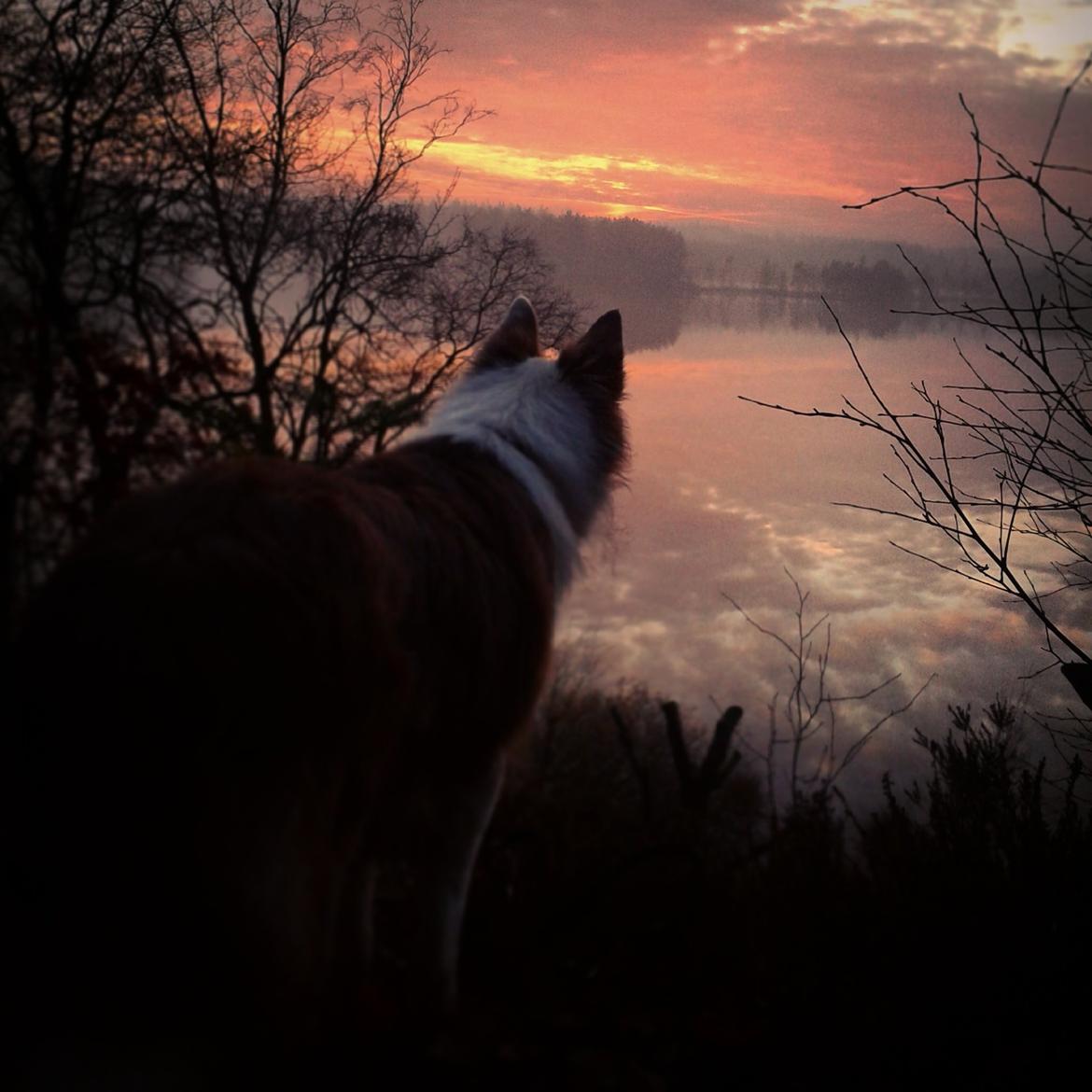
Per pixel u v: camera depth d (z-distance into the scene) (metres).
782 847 2.92
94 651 1.39
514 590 2.15
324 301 3.90
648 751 3.26
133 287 3.05
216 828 1.40
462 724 2.04
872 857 3.25
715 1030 2.38
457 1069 2.09
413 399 3.71
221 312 3.47
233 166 3.72
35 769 1.36
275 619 1.49
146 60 3.45
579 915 2.55
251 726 1.44
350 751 1.60
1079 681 4.35
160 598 1.43
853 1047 2.38
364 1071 2.05
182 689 1.39
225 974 1.41
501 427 2.65
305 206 3.98
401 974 2.45
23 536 2.52
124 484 2.64
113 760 1.36
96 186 3.11
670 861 2.74
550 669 2.34
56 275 2.70
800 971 2.56
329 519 1.65
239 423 3.07
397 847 2.12
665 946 2.59
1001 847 3.44
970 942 2.75
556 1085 2.10
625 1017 2.36
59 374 2.57
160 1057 1.41
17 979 1.34
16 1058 1.36
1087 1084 2.36
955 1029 2.48
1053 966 2.68
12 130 2.66
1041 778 3.70
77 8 3.10
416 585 1.82
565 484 2.71
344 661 1.56
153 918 1.36
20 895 1.35
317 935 1.57
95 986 1.36
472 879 2.70
